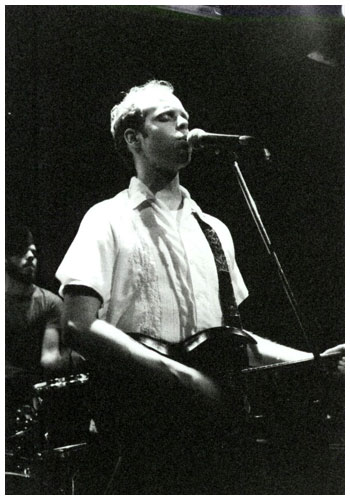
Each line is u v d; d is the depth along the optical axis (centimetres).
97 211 206
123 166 295
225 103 315
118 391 192
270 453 201
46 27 284
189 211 219
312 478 202
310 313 304
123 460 193
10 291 257
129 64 301
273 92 323
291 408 202
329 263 315
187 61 310
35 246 278
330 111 331
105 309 198
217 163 306
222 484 195
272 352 216
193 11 302
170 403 191
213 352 197
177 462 192
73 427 239
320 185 324
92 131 293
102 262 196
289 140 322
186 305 203
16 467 235
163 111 214
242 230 308
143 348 188
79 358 258
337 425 204
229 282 212
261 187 312
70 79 290
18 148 279
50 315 262
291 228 314
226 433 196
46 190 282
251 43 318
